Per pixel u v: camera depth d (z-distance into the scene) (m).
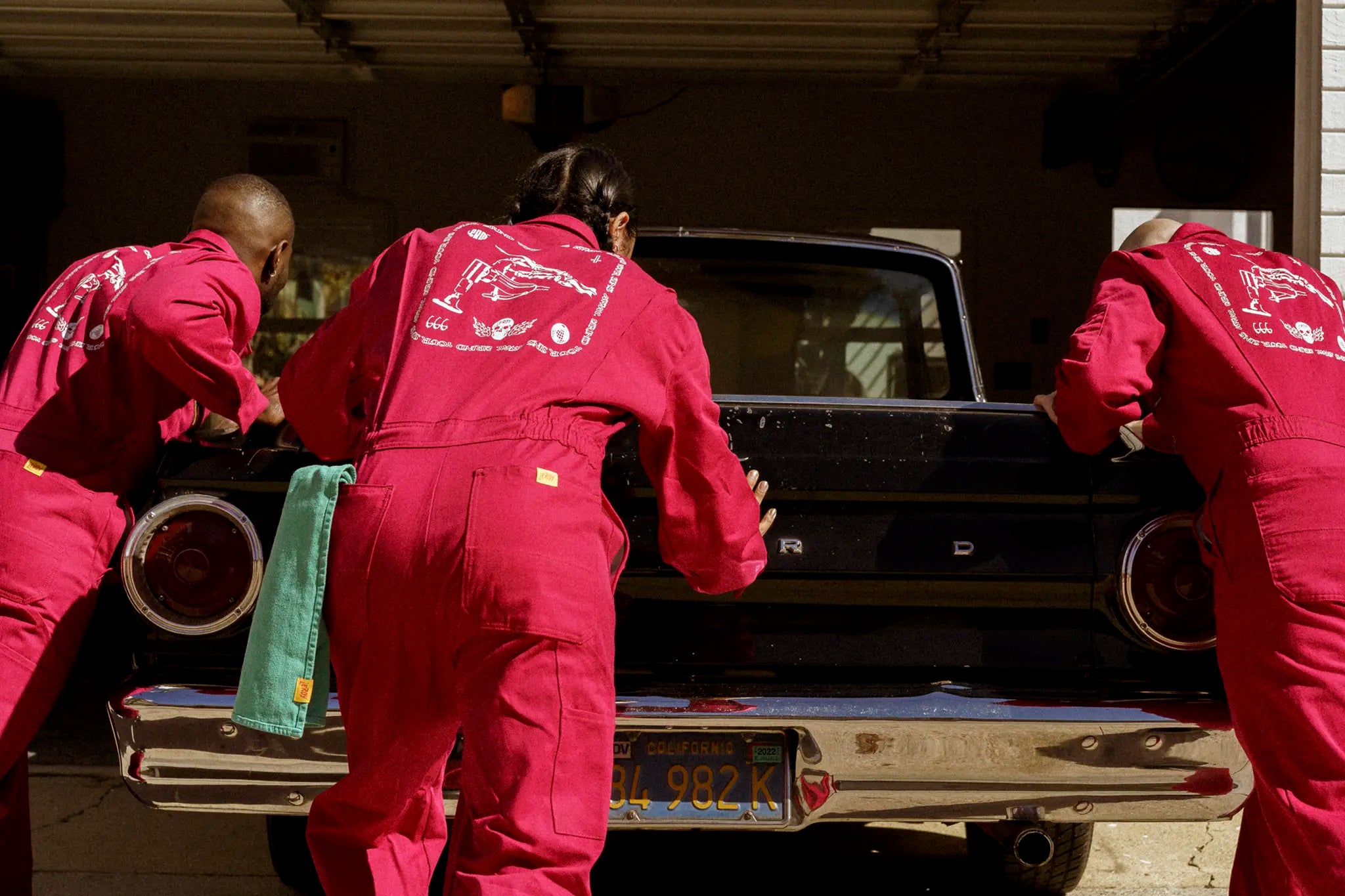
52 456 2.43
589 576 1.81
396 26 8.10
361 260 9.63
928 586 2.34
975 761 2.25
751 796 2.26
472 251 2.04
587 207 2.27
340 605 1.82
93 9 7.62
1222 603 2.22
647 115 9.57
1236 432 2.24
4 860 2.48
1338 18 4.57
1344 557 2.12
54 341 2.54
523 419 1.85
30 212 9.49
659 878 3.23
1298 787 2.10
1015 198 9.59
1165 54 8.21
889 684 2.33
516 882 1.68
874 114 9.59
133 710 2.19
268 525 2.25
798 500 2.32
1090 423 2.26
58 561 2.39
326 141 9.55
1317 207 4.59
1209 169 9.50
